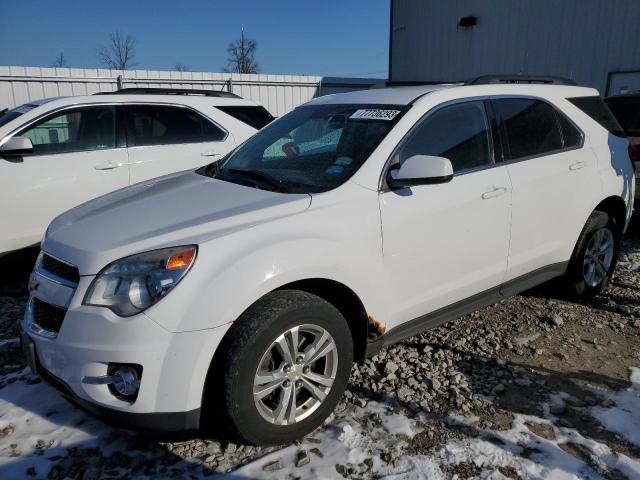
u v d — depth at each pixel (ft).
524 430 9.48
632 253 19.99
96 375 7.90
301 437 9.23
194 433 8.91
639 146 21.12
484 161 11.84
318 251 8.93
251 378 8.30
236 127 21.44
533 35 48.49
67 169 17.47
